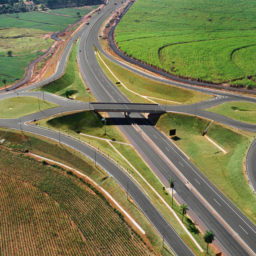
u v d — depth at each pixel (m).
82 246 88.25
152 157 129.38
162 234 94.00
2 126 139.12
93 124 149.62
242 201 107.00
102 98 174.88
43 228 93.44
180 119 152.62
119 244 89.44
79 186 110.31
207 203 106.81
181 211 103.31
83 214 98.81
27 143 130.62
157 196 108.81
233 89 188.38
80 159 122.69
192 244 91.69
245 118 151.12
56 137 134.88
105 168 118.88
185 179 117.62
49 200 103.62
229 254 89.69
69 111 153.62
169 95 179.75
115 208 101.94
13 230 92.56
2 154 124.38
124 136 143.00
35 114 150.12
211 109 160.12
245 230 97.06
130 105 159.00
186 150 134.25
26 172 115.56
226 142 136.88
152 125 152.38
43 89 177.50
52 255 85.19
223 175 118.75
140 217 99.00
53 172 116.31
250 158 123.19
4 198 103.75
